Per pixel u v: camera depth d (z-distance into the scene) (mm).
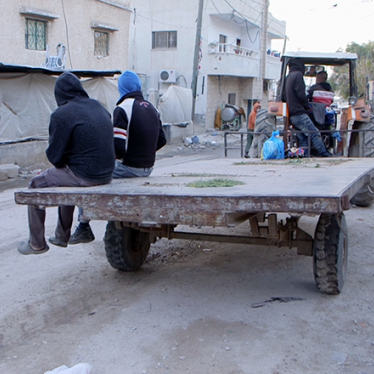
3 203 8461
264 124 8445
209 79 26812
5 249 5738
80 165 3807
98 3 18016
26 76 12758
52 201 3416
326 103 7617
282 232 3971
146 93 19984
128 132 4500
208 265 5051
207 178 4344
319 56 7984
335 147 7785
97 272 4895
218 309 3912
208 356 3195
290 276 4660
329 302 3979
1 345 3439
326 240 3861
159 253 5531
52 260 5305
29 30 15367
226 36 29109
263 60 31453
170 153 17344
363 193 7324
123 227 4387
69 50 16984
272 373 2975
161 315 3828
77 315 3893
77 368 2932
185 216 3072
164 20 26781
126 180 4355
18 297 4273
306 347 3277
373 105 14633
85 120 3770
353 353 3191
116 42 19391
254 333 3486
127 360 3188
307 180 3764
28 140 13195
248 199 2920
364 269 4797
